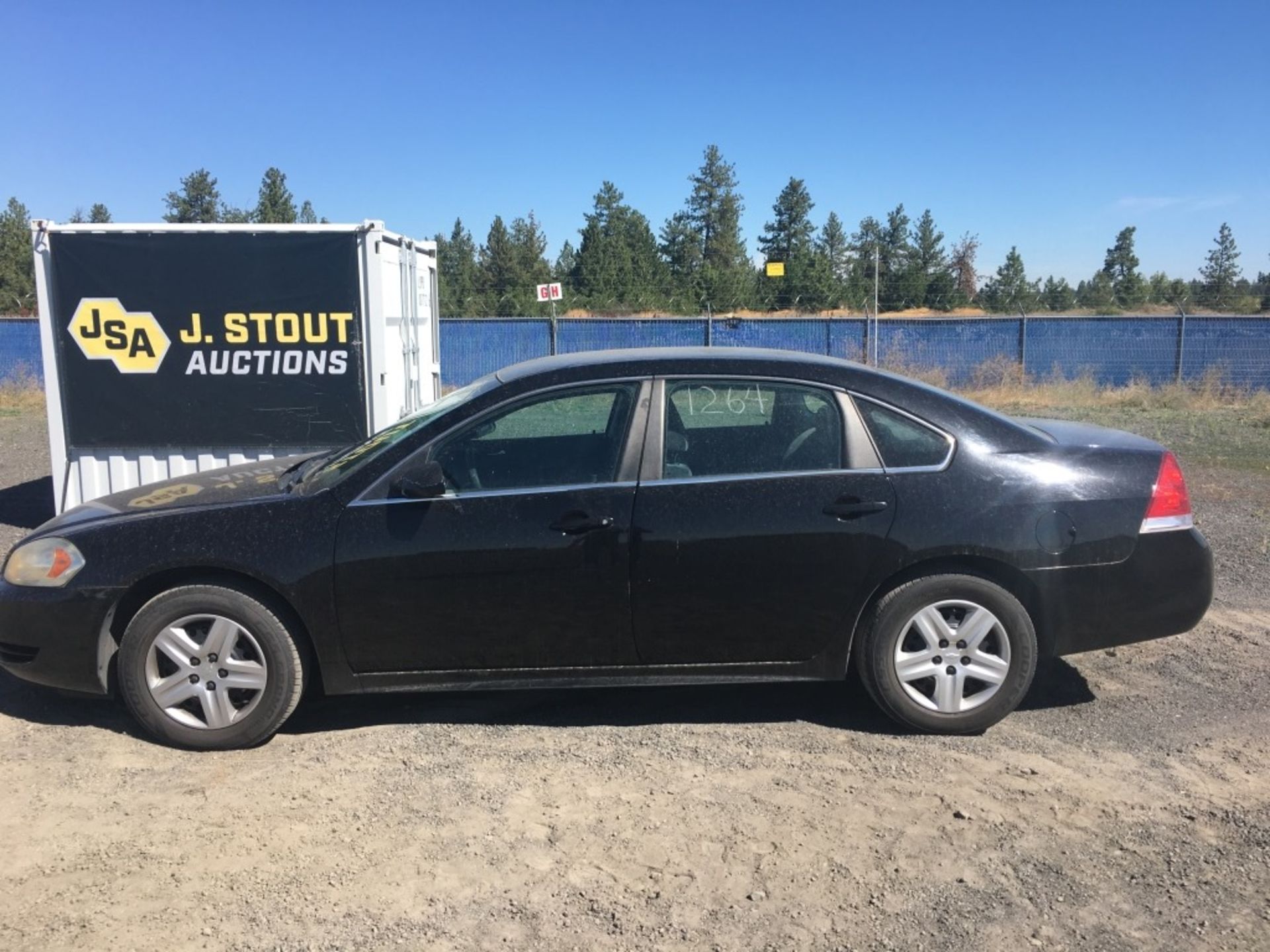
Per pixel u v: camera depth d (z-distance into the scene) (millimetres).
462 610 4289
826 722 4633
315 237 7656
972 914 3156
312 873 3387
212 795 3943
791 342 24828
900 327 24562
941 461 4379
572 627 4328
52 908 3191
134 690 4312
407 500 4301
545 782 4035
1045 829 3668
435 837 3613
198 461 7855
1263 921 3121
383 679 4387
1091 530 4332
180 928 3090
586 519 4266
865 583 4316
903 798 3893
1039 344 24266
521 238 57094
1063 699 4883
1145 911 3178
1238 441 14297
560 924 3107
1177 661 5375
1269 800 3883
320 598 4246
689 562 4277
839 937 3041
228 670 4309
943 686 4391
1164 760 4223
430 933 3066
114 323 7695
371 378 7797
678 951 2979
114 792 3971
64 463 7828
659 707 4852
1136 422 16859
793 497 4305
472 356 24922
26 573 4418
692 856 3482
